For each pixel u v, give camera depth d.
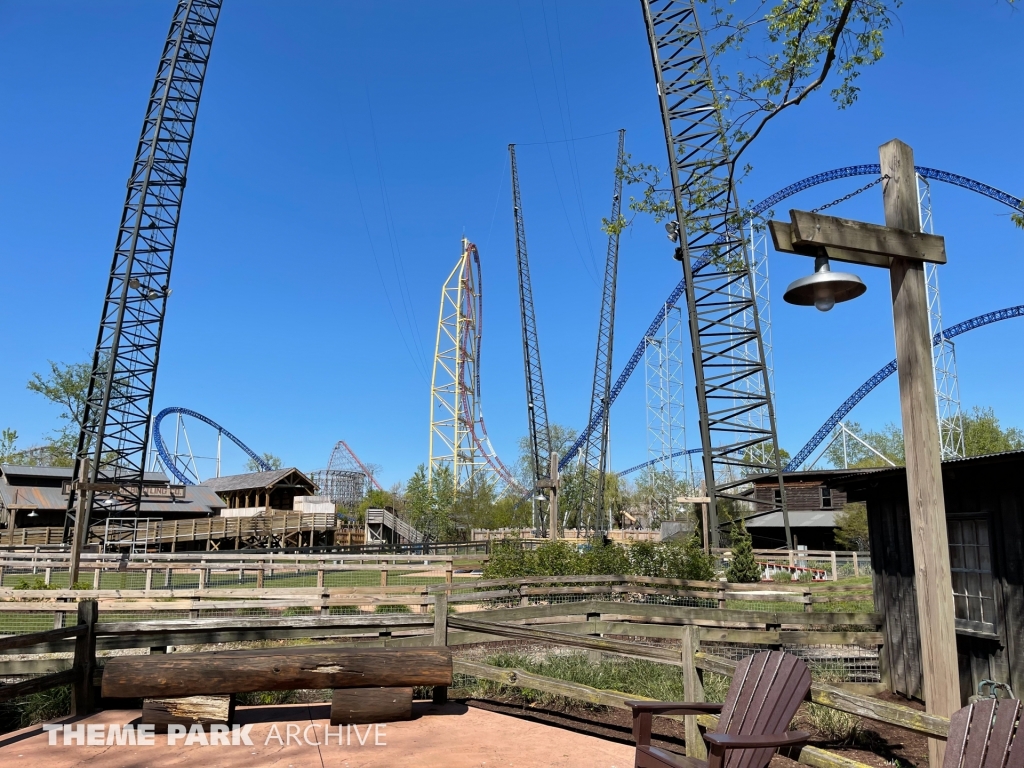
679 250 29.59
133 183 41.25
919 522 5.39
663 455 60.44
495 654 10.25
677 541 20.39
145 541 39.94
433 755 5.78
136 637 7.43
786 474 29.09
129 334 40.34
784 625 9.84
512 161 72.62
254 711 7.10
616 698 6.12
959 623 8.68
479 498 66.12
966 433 59.62
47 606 10.98
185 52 42.88
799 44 9.72
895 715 4.58
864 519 40.16
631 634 10.48
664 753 4.47
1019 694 7.66
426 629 10.02
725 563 24.42
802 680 4.37
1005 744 3.38
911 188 5.74
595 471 74.06
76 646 6.90
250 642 9.95
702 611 10.19
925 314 5.61
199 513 56.75
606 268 71.25
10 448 66.25
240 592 12.97
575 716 7.66
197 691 6.27
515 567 18.30
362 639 10.09
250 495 61.41
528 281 71.94
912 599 9.38
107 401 39.09
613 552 19.23
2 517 49.12
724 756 4.23
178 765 5.44
